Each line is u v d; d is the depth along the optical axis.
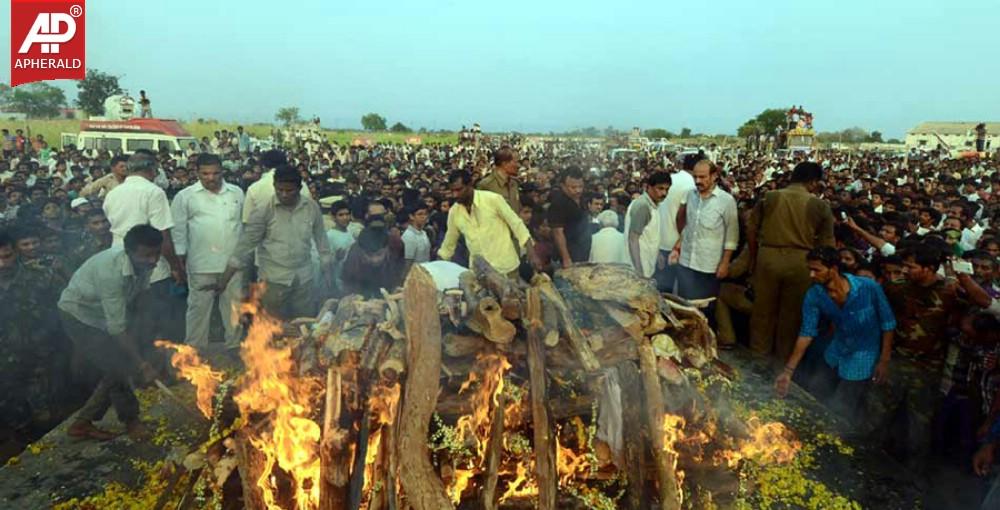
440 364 3.12
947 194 12.56
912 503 4.16
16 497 4.11
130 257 4.75
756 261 6.72
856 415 5.14
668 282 8.14
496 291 3.52
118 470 4.45
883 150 62.81
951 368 4.54
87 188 10.41
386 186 12.16
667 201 7.97
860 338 4.96
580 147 38.31
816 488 4.23
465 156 33.50
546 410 3.14
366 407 3.17
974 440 4.41
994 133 70.25
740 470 3.77
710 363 3.81
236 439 3.27
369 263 6.38
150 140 21.95
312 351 3.39
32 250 5.40
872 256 7.05
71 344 5.64
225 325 6.60
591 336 3.46
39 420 5.44
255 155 22.09
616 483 3.58
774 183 13.76
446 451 3.37
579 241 7.32
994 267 4.88
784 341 6.58
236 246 6.00
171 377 5.95
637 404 3.49
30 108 53.81
